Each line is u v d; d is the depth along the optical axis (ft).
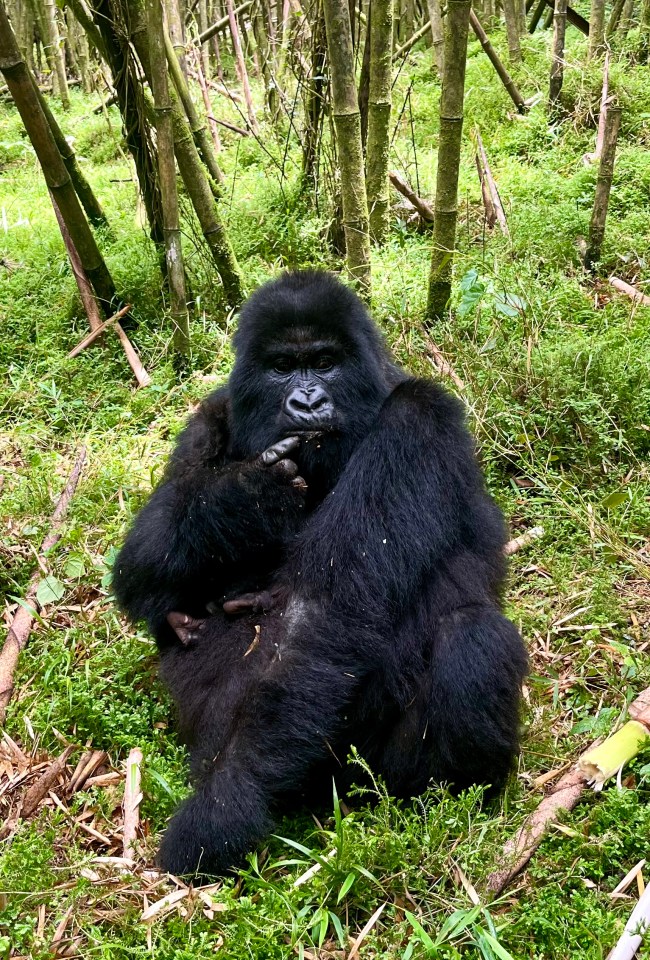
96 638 7.90
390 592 6.26
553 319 10.64
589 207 13.47
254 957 5.38
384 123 12.65
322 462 6.71
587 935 5.41
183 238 12.92
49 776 6.81
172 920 5.64
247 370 6.81
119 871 6.07
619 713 6.70
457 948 5.38
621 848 5.91
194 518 6.55
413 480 6.41
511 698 6.17
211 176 14.84
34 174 20.10
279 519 6.57
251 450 6.89
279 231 13.35
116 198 16.84
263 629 6.46
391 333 10.68
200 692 6.56
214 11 26.73
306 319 6.62
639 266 12.18
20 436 10.32
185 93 14.32
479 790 6.00
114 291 12.15
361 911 5.75
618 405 9.61
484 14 24.45
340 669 6.15
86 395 10.98
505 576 7.09
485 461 9.32
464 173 15.16
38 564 8.56
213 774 6.07
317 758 6.13
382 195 12.98
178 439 7.50
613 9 21.44
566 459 9.45
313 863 5.89
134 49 11.39
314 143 13.55
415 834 5.92
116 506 9.09
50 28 25.17
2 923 5.69
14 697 7.51
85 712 7.16
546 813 6.11
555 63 17.04
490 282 10.84
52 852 6.08
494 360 10.02
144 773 6.61
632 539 8.54
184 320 11.04
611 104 15.92
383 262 12.26
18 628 7.95
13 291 12.94
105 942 5.50
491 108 18.08
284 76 17.04
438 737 6.17
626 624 7.84
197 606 6.94
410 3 24.50
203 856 5.94
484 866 5.75
